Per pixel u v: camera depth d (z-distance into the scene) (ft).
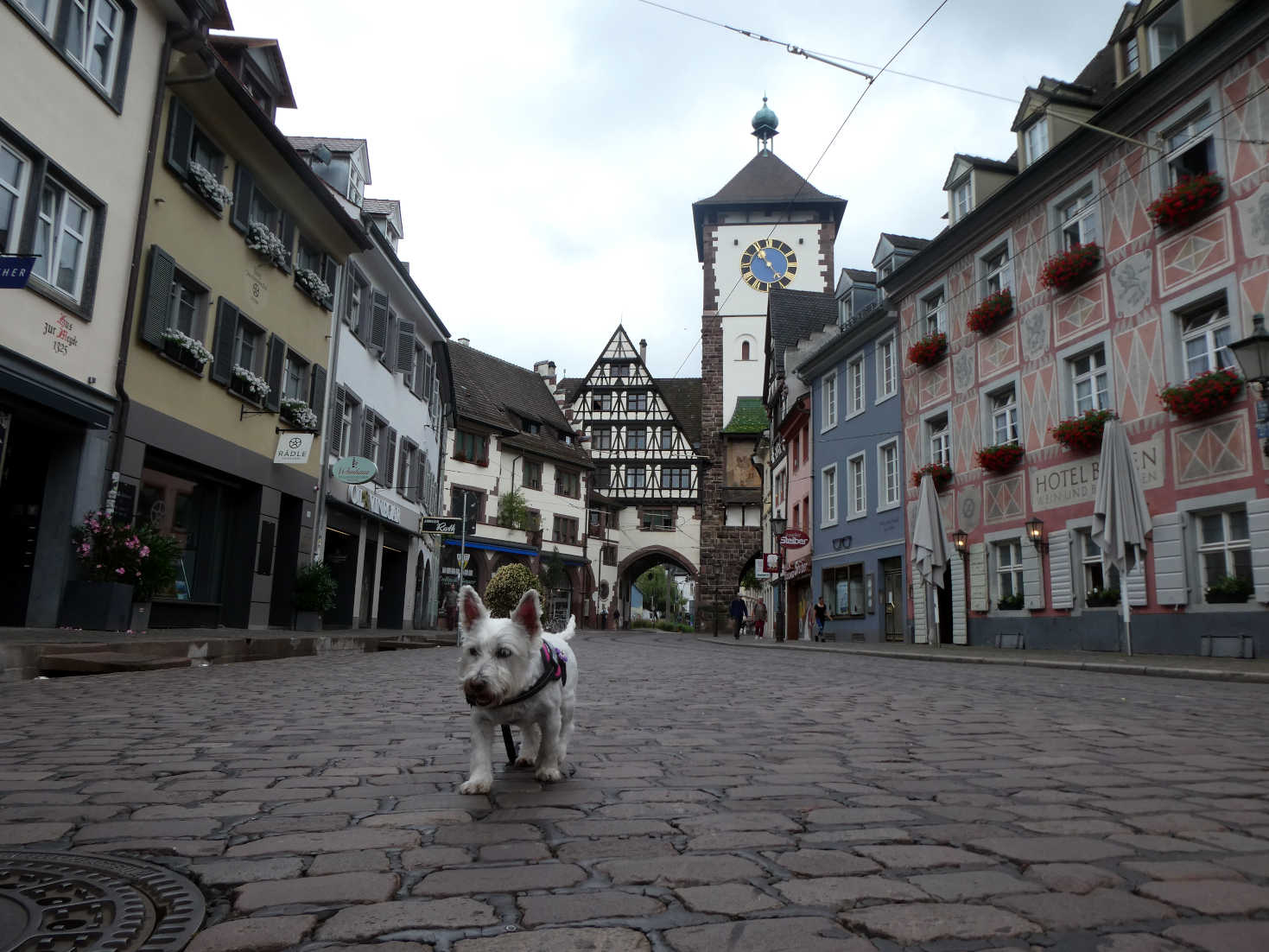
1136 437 56.24
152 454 49.49
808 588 111.75
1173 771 14.98
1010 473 68.44
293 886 8.55
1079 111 65.57
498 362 189.06
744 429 187.93
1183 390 51.31
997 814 11.76
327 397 72.13
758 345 191.93
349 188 80.33
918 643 80.12
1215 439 50.31
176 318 52.13
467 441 160.15
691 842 10.27
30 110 38.75
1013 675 40.11
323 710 23.07
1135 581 55.31
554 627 131.23
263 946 7.04
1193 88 53.21
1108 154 59.82
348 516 78.84
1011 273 70.08
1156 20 57.82
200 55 50.14
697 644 88.89
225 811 11.66
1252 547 47.67
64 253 42.06
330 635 60.90
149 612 44.55
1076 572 61.00
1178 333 54.24
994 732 20.06
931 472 76.59
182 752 16.34
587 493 189.57
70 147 41.50
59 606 40.93
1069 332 62.90
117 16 45.32
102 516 42.73
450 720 21.29
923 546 67.62
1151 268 55.98
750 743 18.24
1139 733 19.75
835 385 101.50
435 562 114.32
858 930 7.44
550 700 13.26
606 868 9.21
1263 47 49.01
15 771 14.33
